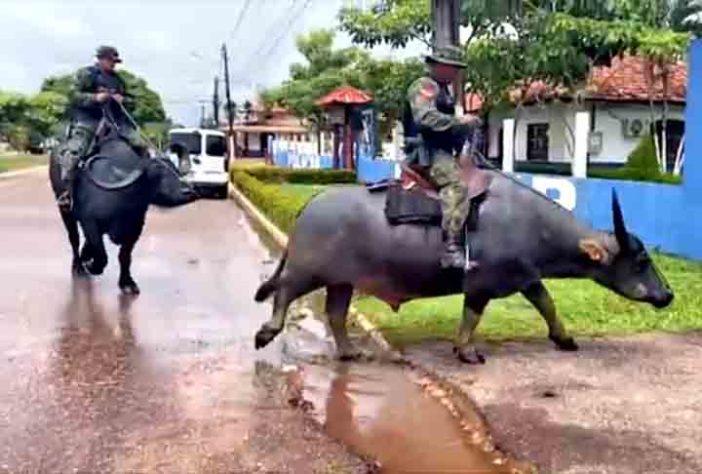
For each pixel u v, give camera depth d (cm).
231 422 586
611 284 730
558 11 1811
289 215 1595
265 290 750
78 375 706
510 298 966
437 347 766
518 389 638
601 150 2252
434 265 699
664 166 2131
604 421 566
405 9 2273
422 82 699
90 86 1072
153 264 1357
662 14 1967
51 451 531
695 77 1210
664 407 594
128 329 880
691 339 790
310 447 537
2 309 973
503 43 1848
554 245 716
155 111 7844
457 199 687
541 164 2305
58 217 2120
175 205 1086
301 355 768
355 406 618
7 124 7138
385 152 3112
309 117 4309
